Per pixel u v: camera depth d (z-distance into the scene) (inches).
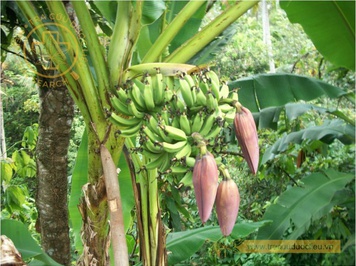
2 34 124.2
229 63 369.4
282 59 398.6
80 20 74.2
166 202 168.4
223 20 79.1
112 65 75.4
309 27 129.8
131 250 147.6
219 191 58.8
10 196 172.2
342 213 195.3
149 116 67.7
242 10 78.8
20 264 60.9
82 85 76.6
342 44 130.8
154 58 79.5
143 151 67.0
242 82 126.0
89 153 79.6
